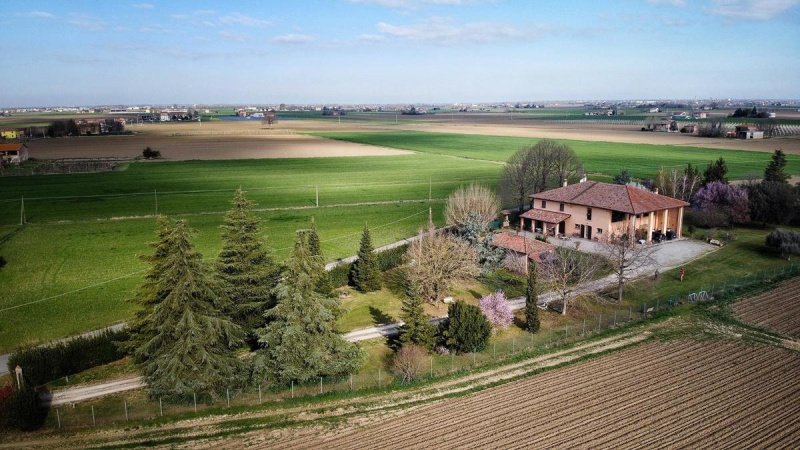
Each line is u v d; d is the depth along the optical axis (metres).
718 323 55.66
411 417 39.38
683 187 104.19
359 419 39.34
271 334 44.91
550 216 87.12
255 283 51.78
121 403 42.06
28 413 38.19
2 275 69.75
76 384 44.91
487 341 51.34
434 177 146.38
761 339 51.75
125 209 106.69
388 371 47.28
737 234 89.12
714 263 74.69
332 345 45.34
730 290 64.88
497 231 84.38
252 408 41.50
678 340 51.75
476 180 140.62
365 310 60.25
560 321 57.41
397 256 74.38
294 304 44.69
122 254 78.31
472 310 50.25
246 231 52.00
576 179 102.69
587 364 47.19
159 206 109.81
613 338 52.69
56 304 60.78
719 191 96.88
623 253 62.19
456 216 83.38
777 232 79.44
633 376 44.75
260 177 146.00
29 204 110.56
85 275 69.81
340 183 137.62
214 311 44.16
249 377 44.84
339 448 35.59
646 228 84.19
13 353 49.56
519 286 67.88
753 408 39.53
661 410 39.44
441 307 61.97
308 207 110.62
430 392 43.19
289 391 43.97
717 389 42.34
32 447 36.62
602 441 35.59
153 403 42.09
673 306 60.34
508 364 47.84
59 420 39.72
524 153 103.00
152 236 87.50
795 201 93.81
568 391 42.44
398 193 124.75
